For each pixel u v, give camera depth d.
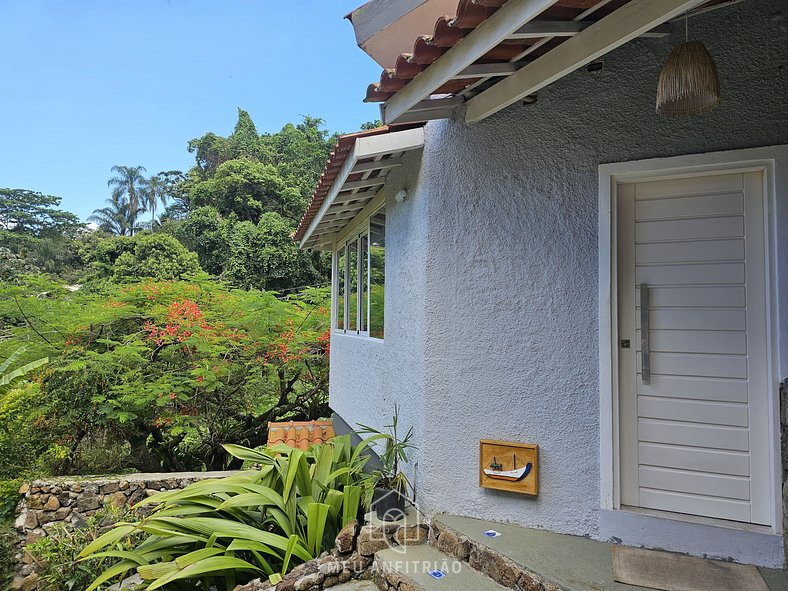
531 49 2.97
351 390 7.29
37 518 7.08
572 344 3.57
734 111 3.18
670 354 3.39
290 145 34.75
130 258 23.30
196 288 11.20
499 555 3.16
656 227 3.46
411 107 3.58
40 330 9.04
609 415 3.42
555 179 3.66
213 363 9.75
